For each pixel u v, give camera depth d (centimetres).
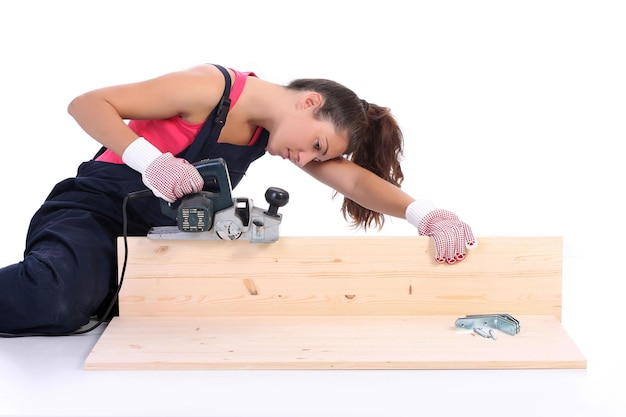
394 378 248
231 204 280
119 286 286
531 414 229
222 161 276
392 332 274
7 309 275
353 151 321
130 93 297
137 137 289
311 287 287
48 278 275
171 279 286
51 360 260
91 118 290
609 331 292
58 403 233
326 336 271
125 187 310
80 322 281
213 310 288
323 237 285
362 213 348
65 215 301
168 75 303
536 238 286
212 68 311
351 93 314
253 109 311
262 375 249
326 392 239
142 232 314
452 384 245
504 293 288
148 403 233
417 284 287
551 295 288
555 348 262
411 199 320
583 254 392
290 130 306
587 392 240
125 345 263
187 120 309
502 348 262
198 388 241
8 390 240
